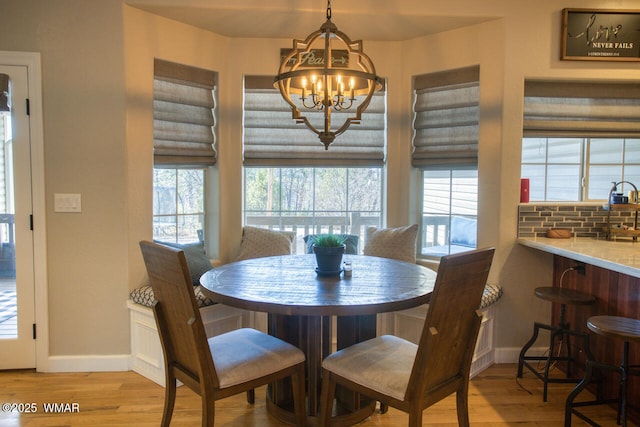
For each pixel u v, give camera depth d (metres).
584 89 3.13
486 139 3.08
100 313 2.90
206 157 3.35
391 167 3.53
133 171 2.90
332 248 2.29
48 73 2.79
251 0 2.87
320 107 2.30
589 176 3.34
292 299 1.89
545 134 3.15
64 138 2.81
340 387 2.37
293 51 2.00
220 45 3.33
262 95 3.48
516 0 2.97
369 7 2.91
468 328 1.86
